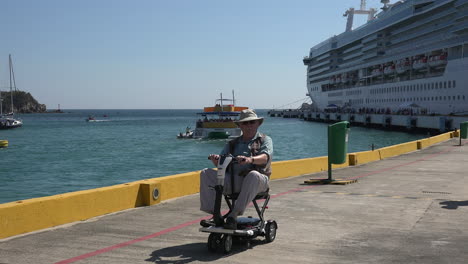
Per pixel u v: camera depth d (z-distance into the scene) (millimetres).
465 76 68188
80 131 100000
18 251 5902
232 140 6188
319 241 6379
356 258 5574
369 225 7398
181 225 7426
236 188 5879
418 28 85188
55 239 6523
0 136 82250
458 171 16234
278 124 132500
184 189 10750
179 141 64250
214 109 62688
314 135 81688
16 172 33594
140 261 5434
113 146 58219
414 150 27078
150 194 9281
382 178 14203
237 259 5516
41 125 136500
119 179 30297
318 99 143000
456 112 70125
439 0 78000
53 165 38094
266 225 6227
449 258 5559
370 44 103125
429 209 8797
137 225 7434
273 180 13734
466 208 8898
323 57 133500
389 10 96688
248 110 6094
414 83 83250
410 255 5691
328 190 11508
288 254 5730
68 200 7762
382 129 89938
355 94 113250
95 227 7285
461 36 69438
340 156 12844
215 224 5742
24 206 7039
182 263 5348
